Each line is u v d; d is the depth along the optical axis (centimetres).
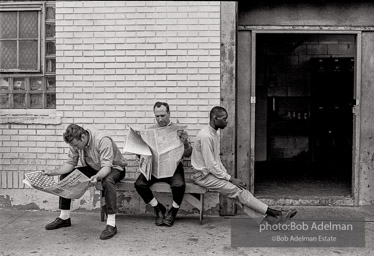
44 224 523
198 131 555
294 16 585
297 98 1180
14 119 569
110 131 563
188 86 554
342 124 1126
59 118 565
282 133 1179
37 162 571
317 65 1141
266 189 712
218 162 515
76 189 485
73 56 562
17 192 576
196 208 560
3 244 459
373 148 595
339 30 585
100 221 536
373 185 600
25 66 594
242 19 586
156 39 555
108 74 561
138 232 497
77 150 512
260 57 1171
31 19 591
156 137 516
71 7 559
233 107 551
